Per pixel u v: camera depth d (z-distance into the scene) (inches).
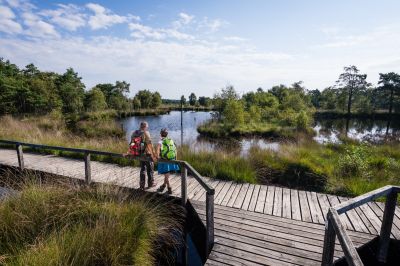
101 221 135.3
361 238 140.2
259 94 1894.7
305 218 168.4
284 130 892.6
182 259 151.5
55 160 321.1
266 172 295.4
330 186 246.2
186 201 189.0
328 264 96.8
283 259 123.4
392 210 130.5
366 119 1971.0
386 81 2242.9
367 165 289.3
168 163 192.5
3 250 122.7
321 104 2714.1
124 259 118.1
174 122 1455.5
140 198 189.2
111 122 994.1
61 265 104.7
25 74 1923.0
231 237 144.3
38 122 777.6
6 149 394.6
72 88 1594.5
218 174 264.5
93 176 250.1
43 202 149.6
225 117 1064.2
